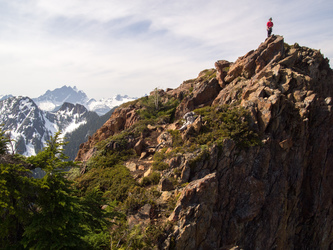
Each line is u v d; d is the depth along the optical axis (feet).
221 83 141.90
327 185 119.44
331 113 118.21
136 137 119.96
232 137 92.53
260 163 91.71
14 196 41.42
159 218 66.69
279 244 94.17
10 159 46.03
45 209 43.73
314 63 135.85
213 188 71.26
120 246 55.88
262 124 99.30
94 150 119.14
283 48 133.90
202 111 111.34
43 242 42.14
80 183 92.89
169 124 132.77
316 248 116.37
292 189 105.70
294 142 107.45
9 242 44.45
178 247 59.26
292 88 118.83
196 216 64.69
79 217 46.42
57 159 47.70
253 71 130.31
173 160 85.40
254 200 86.02
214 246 69.72
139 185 84.07
